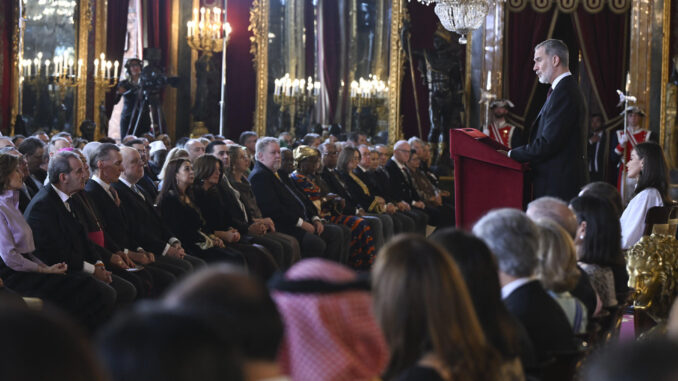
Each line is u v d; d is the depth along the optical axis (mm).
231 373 1204
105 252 7746
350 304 2551
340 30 20016
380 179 14664
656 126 18719
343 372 2486
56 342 1072
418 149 16484
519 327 3635
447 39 19516
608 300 5582
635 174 8500
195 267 8820
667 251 7375
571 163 7207
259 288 1859
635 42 18750
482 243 3404
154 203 10078
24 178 8594
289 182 11883
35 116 15742
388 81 20203
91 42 16484
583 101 7348
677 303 1572
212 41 18562
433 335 2809
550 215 5180
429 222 15805
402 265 2838
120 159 8266
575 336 4414
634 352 1083
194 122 18906
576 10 19109
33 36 15680
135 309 1276
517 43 19078
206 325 1224
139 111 16891
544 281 4473
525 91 19078
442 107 19297
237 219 10266
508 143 18859
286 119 19828
